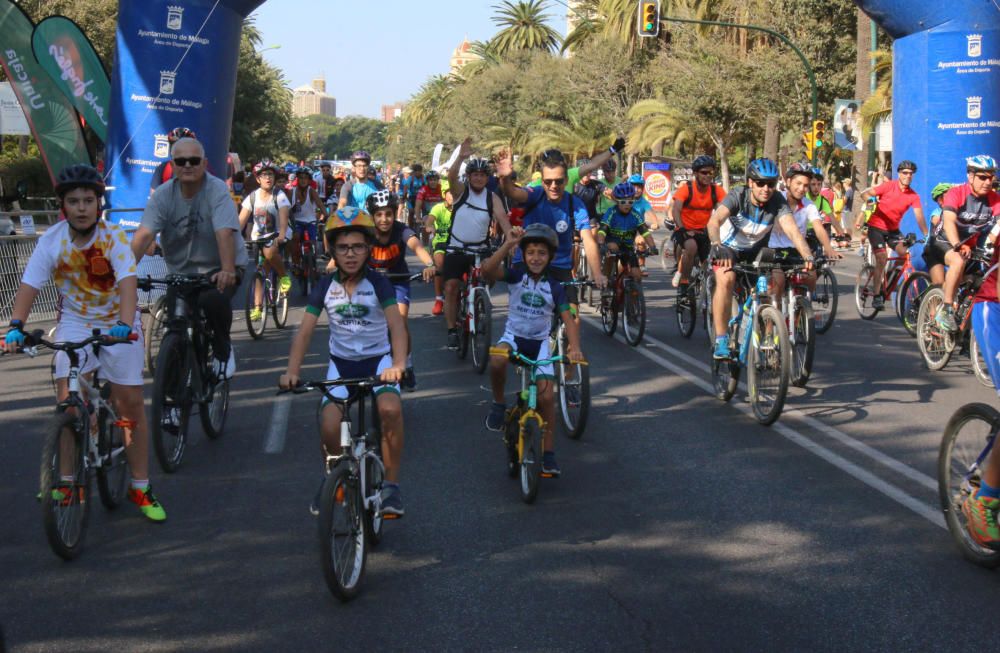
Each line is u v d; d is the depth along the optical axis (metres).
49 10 33.38
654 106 49.59
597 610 4.40
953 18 15.01
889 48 33.53
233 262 6.95
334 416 4.85
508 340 6.45
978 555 4.91
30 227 18.16
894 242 13.05
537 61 69.69
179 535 5.42
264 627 4.26
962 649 4.03
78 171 5.29
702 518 5.63
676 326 13.13
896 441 7.27
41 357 10.78
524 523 5.57
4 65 14.05
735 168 66.50
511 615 4.36
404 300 8.63
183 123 13.88
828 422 7.86
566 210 8.52
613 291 12.05
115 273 5.45
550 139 63.56
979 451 4.93
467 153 10.96
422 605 4.48
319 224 20.14
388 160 147.88
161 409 6.41
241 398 8.73
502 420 6.60
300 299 15.62
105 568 4.95
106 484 5.75
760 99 39.88
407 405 8.48
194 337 6.86
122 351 5.54
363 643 4.11
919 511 5.75
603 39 57.91
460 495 6.07
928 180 15.40
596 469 6.61
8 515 5.74
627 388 9.20
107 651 4.05
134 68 13.79
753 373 7.84
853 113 28.05
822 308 12.81
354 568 4.57
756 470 6.56
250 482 6.36
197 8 13.82
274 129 65.62
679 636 4.15
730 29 42.41
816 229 9.55
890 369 10.11
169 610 4.44
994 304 4.96
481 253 10.19
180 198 7.00
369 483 5.03
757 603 4.47
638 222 11.91
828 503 5.89
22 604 4.51
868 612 4.38
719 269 8.21
